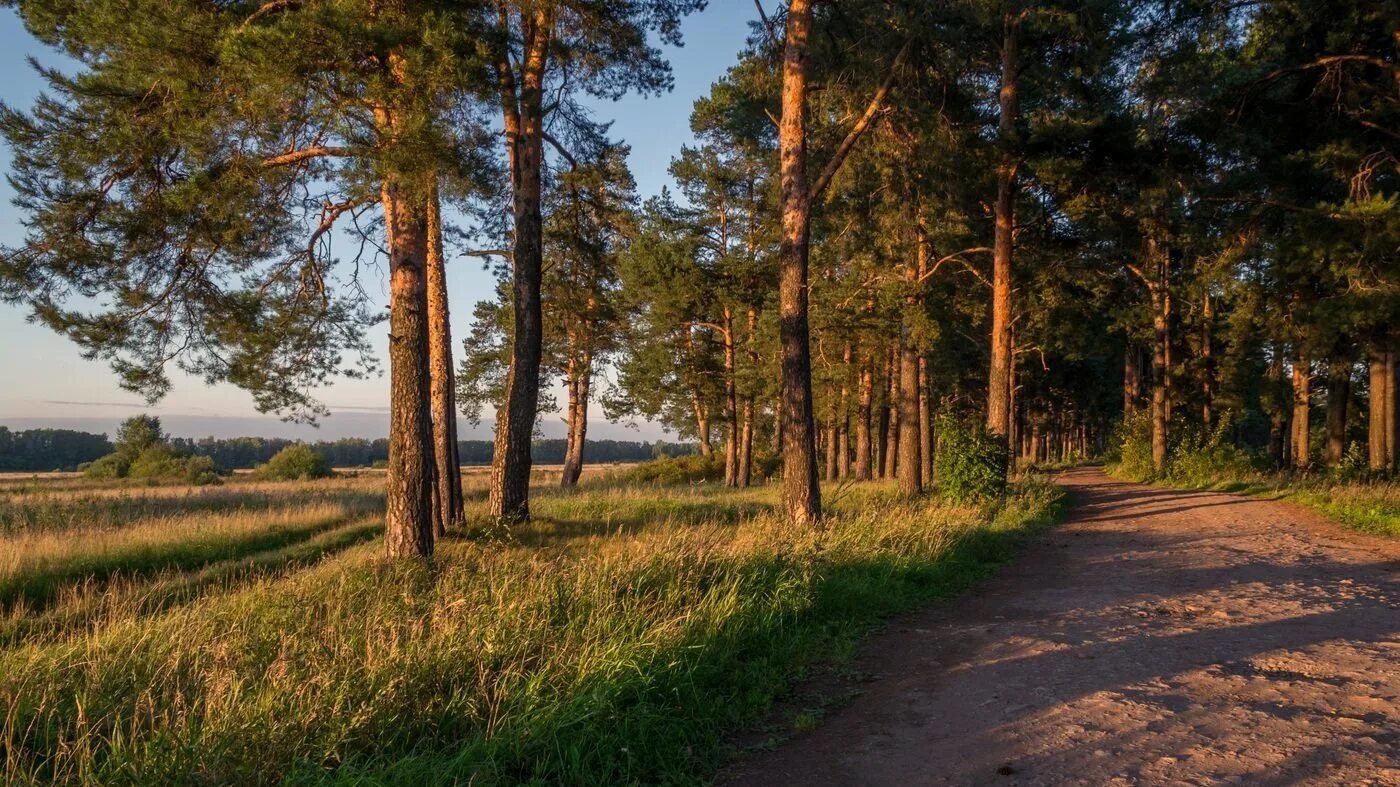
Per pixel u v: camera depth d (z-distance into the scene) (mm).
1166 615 7723
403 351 11656
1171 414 35969
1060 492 22375
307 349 14680
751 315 36312
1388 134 16859
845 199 18953
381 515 21250
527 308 15688
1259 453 30766
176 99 9930
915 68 15070
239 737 4258
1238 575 9812
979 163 18500
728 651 6344
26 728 4695
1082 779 3984
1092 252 23016
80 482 47938
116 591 9812
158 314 12516
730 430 37344
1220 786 3781
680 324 37375
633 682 5312
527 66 15086
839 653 6812
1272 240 18188
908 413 22188
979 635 7355
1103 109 18922
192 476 47969
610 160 18297
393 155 9617
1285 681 5418
